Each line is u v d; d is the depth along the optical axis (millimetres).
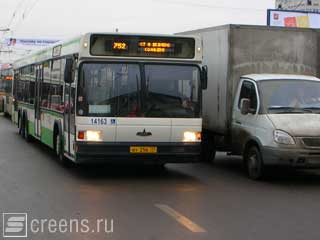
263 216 8781
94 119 11664
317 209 9406
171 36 12125
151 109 11930
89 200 9781
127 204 9500
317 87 13016
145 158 11914
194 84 12219
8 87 35438
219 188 11305
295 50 14461
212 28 14688
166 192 10719
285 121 11945
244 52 13969
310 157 11656
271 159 11820
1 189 10680
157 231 7688
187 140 12094
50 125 15359
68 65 12164
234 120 13578
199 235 7520
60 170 13289
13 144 19141
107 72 11820
